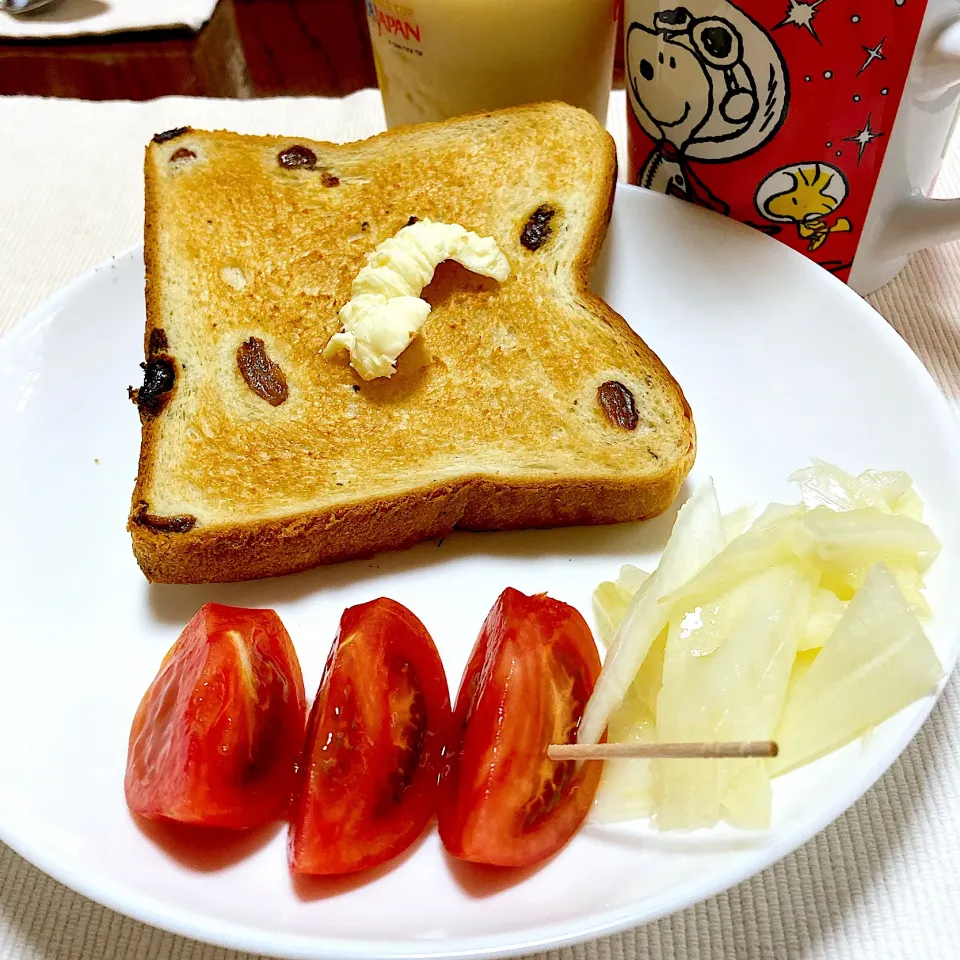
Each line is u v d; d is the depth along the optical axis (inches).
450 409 10.0
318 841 7.4
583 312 10.5
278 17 17.7
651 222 11.3
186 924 7.0
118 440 10.3
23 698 8.5
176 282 10.9
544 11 11.6
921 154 10.3
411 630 8.4
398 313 9.8
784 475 9.6
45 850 7.4
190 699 7.7
